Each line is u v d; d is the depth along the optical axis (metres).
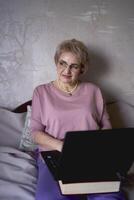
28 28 1.99
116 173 1.22
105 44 2.06
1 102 2.09
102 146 1.10
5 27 1.97
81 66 1.71
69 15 1.99
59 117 1.59
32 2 1.95
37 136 1.58
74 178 1.19
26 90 2.08
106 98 2.13
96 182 1.21
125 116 2.03
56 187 1.31
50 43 2.02
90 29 2.02
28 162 1.59
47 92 1.65
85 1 1.98
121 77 2.12
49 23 1.99
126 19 2.03
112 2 2.00
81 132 1.04
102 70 2.10
